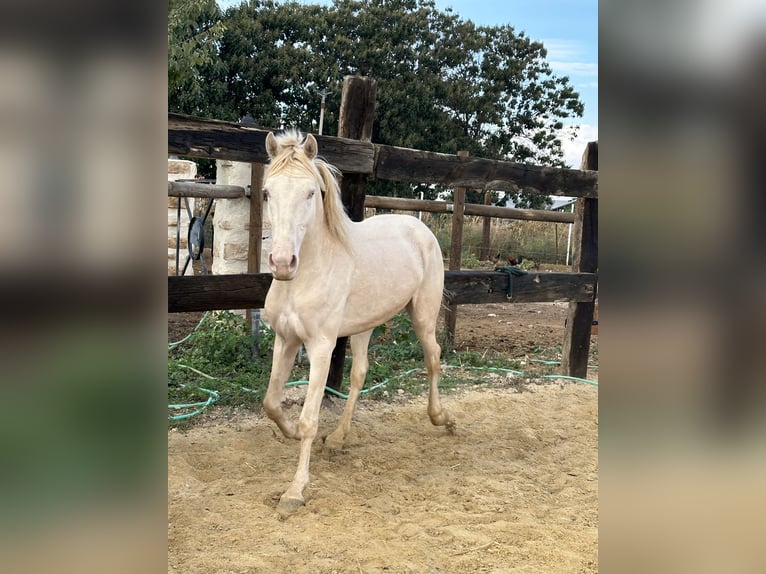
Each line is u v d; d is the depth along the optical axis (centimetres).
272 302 310
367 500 299
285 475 325
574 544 260
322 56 2150
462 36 2472
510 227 1397
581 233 561
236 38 1984
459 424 430
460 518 282
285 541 252
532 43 2584
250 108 2031
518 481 335
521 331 758
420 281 381
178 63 759
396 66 2316
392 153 428
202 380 462
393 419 432
